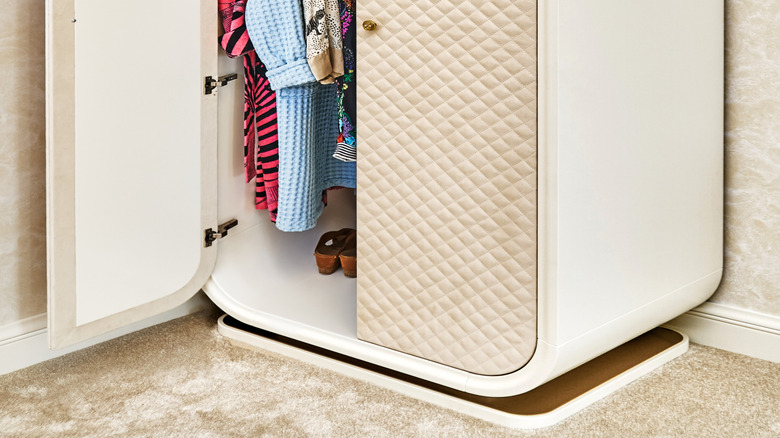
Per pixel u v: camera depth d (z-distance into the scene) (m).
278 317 1.63
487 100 1.20
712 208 1.56
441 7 1.23
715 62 1.54
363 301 1.44
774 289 1.54
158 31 1.56
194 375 1.48
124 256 1.55
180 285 1.70
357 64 1.36
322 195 1.96
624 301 1.32
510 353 1.23
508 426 1.24
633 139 1.29
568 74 1.11
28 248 1.54
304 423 1.25
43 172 1.56
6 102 1.47
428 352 1.34
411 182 1.32
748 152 1.57
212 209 1.76
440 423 1.26
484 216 1.23
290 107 1.66
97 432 1.21
